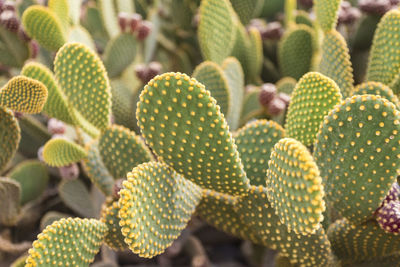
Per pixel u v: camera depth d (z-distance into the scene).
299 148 0.58
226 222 0.76
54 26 0.91
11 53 1.01
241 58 1.06
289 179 0.59
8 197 0.88
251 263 0.97
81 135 0.86
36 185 0.96
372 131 0.61
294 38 1.04
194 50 1.30
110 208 0.69
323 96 0.70
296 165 0.58
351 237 0.71
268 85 0.90
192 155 0.65
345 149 0.63
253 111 1.00
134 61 1.14
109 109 0.77
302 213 0.59
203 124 0.63
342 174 0.65
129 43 1.05
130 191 0.62
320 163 0.66
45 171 0.96
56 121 0.87
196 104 0.62
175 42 1.30
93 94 0.76
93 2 1.32
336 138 0.63
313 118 0.71
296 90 0.72
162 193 0.66
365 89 0.76
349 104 0.62
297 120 0.73
